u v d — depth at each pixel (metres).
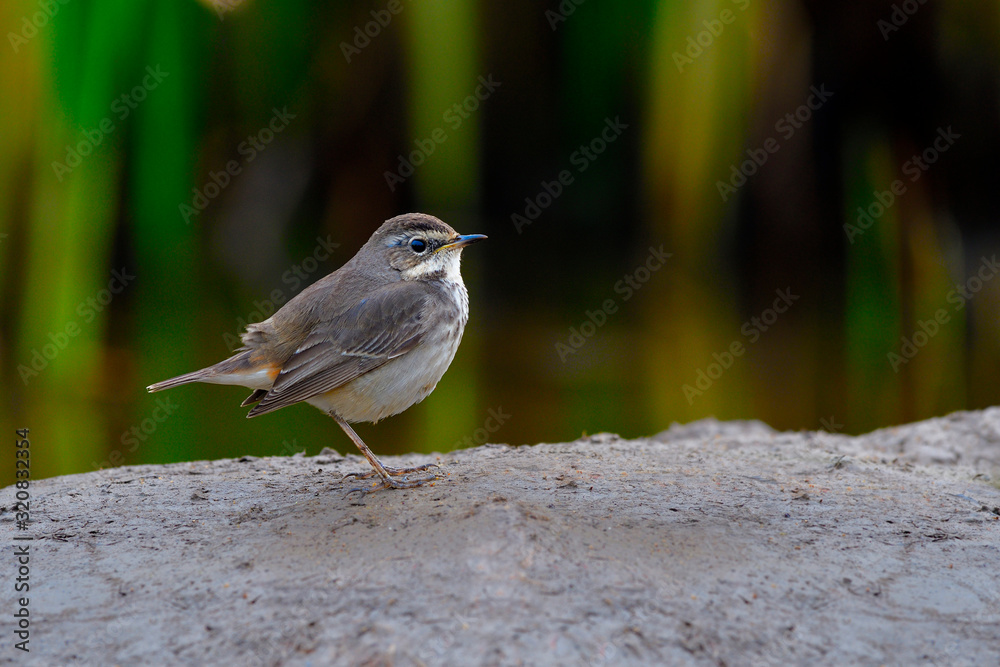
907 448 8.63
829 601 4.56
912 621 4.43
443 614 4.08
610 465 7.10
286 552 5.11
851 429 13.02
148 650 4.13
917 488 6.74
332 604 4.29
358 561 4.79
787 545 5.27
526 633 3.91
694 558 4.93
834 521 5.76
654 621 4.11
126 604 4.60
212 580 4.81
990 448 8.62
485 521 5.00
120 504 6.42
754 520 5.69
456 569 4.49
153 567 5.09
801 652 4.07
